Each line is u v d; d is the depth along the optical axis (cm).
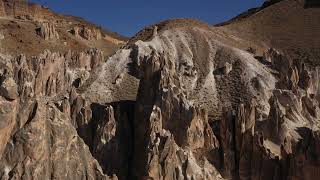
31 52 19550
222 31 17150
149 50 13112
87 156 6556
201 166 8506
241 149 8781
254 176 8612
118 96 11212
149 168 7712
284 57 12925
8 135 5947
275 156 8631
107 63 12569
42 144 5953
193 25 16025
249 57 13338
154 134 8156
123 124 9106
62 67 12338
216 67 13000
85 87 11569
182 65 12744
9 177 5725
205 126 8975
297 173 8331
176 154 8000
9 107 5941
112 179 6888
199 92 11606
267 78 12119
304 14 19788
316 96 12606
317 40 17500
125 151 8894
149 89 9206
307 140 8619
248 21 19600
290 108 10381
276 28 18800
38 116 6016
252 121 9112
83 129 9094
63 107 8875
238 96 11325
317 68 13625
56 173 6059
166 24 16200
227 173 8750
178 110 8850
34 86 11125
